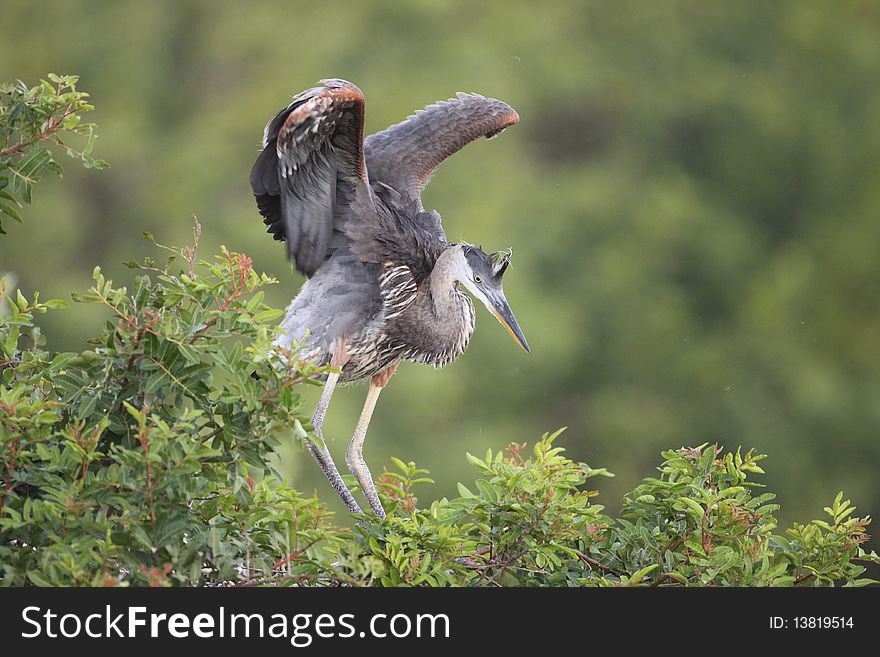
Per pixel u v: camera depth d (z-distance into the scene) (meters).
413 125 7.43
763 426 21.00
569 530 4.92
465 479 17.17
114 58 22.38
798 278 22.75
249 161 20.89
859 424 21.36
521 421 18.94
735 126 24.67
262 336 4.27
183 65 22.72
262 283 4.35
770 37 25.75
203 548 4.21
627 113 24.20
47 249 19.61
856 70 25.55
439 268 6.78
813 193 24.75
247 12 22.66
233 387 4.27
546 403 19.48
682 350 21.41
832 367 22.16
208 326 4.29
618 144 24.14
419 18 22.20
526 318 19.25
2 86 4.84
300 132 5.89
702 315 22.53
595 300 21.41
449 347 6.89
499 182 20.89
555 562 4.82
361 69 21.66
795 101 25.05
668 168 23.97
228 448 4.28
